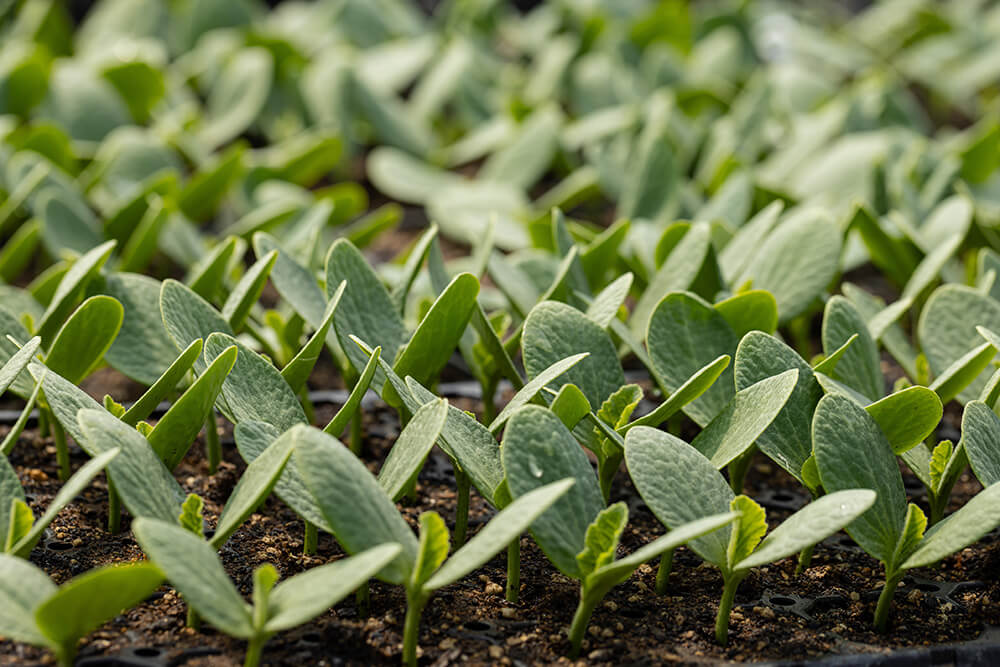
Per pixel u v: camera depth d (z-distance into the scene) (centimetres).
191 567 91
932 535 96
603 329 102
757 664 96
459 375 132
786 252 112
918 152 162
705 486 96
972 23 278
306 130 217
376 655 96
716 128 195
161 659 95
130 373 105
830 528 92
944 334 107
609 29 253
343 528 91
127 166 165
